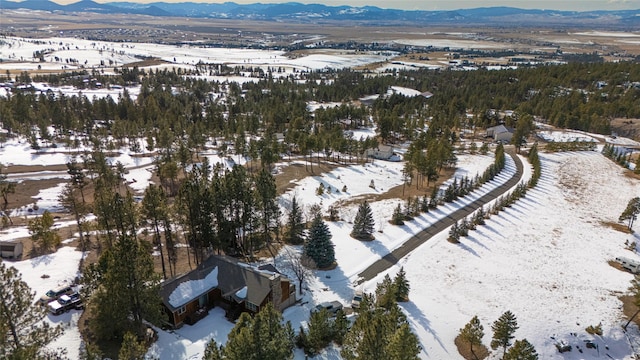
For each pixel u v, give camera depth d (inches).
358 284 1907.0
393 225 2566.4
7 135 4539.9
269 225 2333.9
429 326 1627.7
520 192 3110.2
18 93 5644.7
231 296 1622.8
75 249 2076.8
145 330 1476.4
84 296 1450.5
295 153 4500.5
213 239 1958.7
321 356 1432.1
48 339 1172.5
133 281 1354.6
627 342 1609.3
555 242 2406.5
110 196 1893.5
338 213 2721.5
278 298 1628.9
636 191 3363.7
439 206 2913.4
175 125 4800.7
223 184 2048.5
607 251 2329.0
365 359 1153.4
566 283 1973.4
